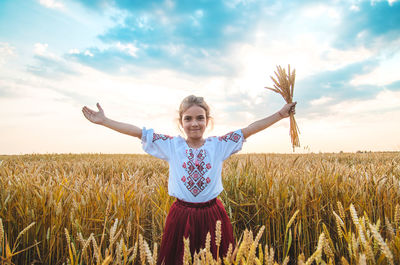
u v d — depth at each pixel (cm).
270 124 227
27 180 298
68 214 251
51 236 226
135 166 669
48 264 236
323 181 295
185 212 194
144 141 219
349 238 128
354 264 121
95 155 1320
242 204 292
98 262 124
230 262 107
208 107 236
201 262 104
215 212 196
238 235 300
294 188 280
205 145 213
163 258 194
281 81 239
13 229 252
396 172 375
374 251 119
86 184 299
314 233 268
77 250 219
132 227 245
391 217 217
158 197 314
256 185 317
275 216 262
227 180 365
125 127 222
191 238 187
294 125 244
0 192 268
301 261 94
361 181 299
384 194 239
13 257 244
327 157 987
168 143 216
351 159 934
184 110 216
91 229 244
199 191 196
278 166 382
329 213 270
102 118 224
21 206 256
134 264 221
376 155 1005
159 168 661
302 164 445
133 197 272
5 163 527
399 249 121
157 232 278
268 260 102
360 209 239
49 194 248
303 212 251
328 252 118
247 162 408
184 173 201
